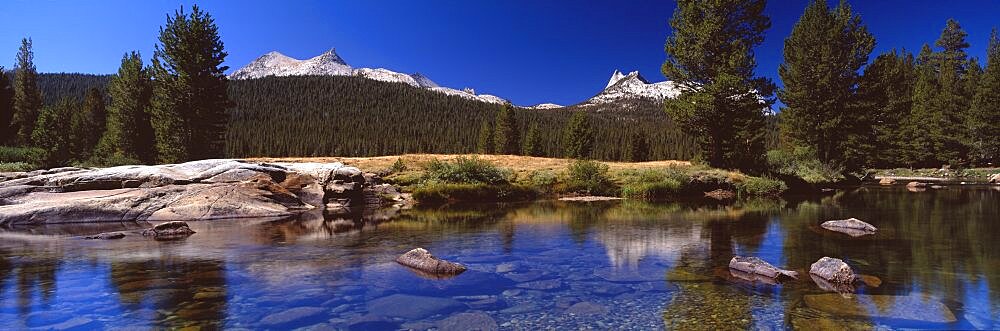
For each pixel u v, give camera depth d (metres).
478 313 6.48
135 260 10.20
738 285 7.81
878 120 46.62
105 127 59.81
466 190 27.59
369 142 151.62
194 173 22.11
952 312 6.18
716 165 35.19
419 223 17.17
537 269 9.28
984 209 19.12
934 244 11.31
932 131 59.53
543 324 6.01
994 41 68.25
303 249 11.62
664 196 29.33
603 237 13.27
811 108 42.00
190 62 36.34
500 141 81.94
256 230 15.37
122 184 20.83
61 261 10.07
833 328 5.62
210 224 17.23
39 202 18.00
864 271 8.59
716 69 33.97
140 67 45.47
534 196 29.64
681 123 35.56
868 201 24.14
